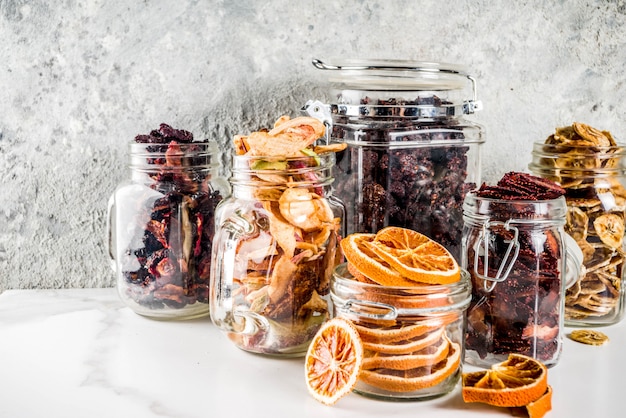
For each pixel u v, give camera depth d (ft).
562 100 2.79
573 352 2.28
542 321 2.14
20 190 2.74
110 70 2.69
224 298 2.19
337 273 2.11
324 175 2.23
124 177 2.75
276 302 2.16
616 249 2.43
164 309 2.46
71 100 2.70
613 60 2.77
